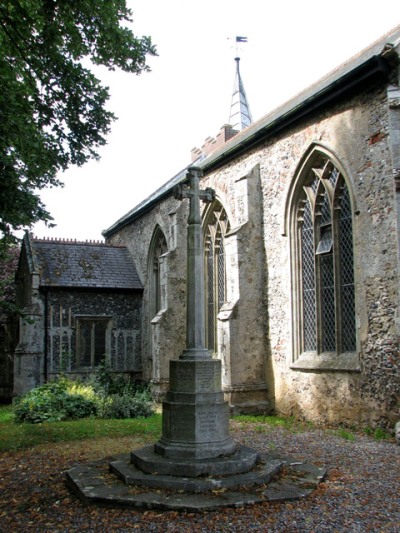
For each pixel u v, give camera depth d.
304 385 11.81
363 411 10.07
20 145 11.15
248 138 13.74
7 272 24.20
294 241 12.58
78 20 10.75
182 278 17.14
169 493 5.60
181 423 6.50
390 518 4.98
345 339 11.03
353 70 10.04
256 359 13.16
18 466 7.58
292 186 12.47
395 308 9.43
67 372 18.52
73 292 19.20
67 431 10.42
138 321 20.30
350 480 6.30
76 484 5.99
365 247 10.21
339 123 11.02
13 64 10.52
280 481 6.06
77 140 12.62
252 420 11.84
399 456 7.72
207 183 16.44
